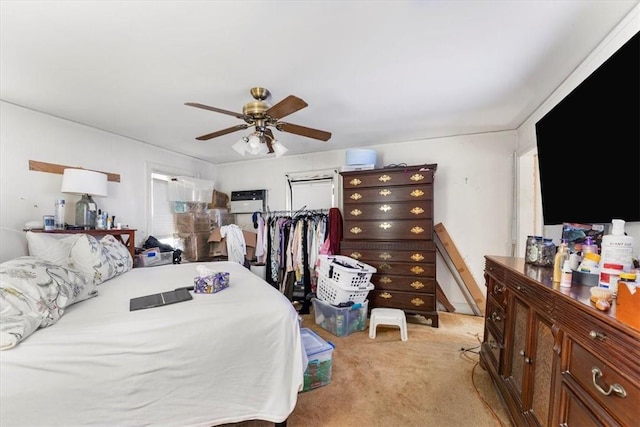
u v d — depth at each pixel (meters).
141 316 1.29
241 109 2.55
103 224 2.81
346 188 3.49
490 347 1.95
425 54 1.71
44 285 1.23
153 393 1.19
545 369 1.16
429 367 2.15
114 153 3.29
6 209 2.40
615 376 0.73
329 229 3.81
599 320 0.80
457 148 3.50
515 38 1.55
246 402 1.38
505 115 2.76
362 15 1.36
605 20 1.40
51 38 1.53
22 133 2.50
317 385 1.89
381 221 3.32
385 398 1.77
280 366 1.44
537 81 2.05
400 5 1.29
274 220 4.25
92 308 1.39
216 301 1.51
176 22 1.40
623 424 0.70
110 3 1.26
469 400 1.75
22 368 0.99
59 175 2.76
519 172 3.09
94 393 1.09
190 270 2.35
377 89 2.18
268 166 4.67
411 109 2.60
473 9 1.32
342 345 2.55
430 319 3.06
